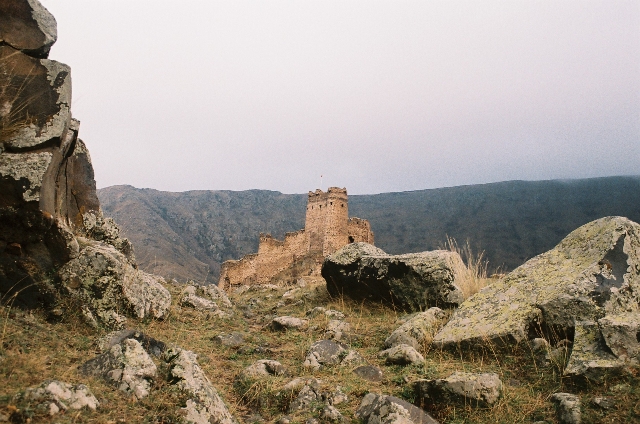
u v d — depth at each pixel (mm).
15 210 5105
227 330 7621
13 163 5188
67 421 3279
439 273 8531
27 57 5953
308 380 5176
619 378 4629
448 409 4652
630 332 4891
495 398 4684
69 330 5316
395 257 9234
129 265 6660
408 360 5863
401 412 4145
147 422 3688
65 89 5984
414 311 8609
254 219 159750
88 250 5934
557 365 5277
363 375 5543
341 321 8000
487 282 9422
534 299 6379
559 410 4430
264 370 5574
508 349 5898
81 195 7906
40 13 6273
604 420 4105
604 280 6094
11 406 3166
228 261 48531
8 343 4207
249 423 4523
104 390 3957
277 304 11062
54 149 5703
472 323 6523
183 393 4176
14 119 5535
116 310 6051
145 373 4281
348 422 4398
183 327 7270
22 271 5297
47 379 3762
